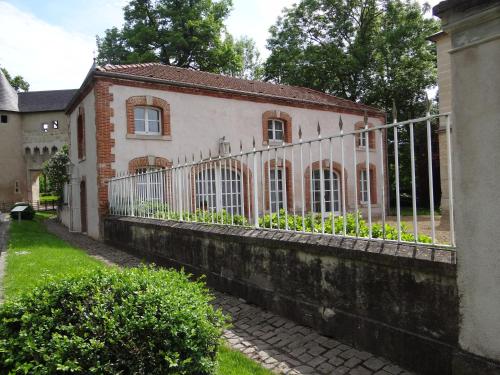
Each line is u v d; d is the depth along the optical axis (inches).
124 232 425.4
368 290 153.7
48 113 1598.2
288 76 1117.1
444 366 127.3
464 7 120.1
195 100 590.2
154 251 345.7
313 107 717.9
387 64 1035.3
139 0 1151.0
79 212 660.1
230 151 606.2
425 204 864.9
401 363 141.5
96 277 131.9
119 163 522.3
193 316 115.3
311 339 170.7
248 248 222.1
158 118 568.4
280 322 191.5
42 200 1673.2
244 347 167.2
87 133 574.9
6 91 1584.6
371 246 153.6
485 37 116.5
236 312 209.9
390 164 951.6
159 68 633.0
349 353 155.2
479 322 117.4
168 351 104.3
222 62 1197.1
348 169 719.7
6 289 244.5
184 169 316.5
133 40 1109.1
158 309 114.2
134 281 129.3
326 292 172.7
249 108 644.1
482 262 116.6
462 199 122.2
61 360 98.4
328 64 1056.8
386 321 147.1
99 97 510.6
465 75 122.2
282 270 197.8
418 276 135.8
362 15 1104.8
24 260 343.6
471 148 120.0
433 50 1073.5
